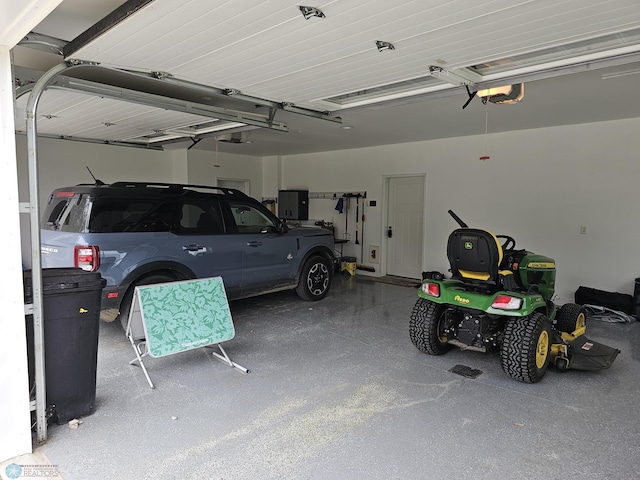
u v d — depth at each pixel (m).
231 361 3.89
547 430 2.78
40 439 2.57
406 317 5.50
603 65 3.00
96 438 2.64
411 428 2.79
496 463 2.42
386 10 2.23
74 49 2.83
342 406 3.09
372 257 8.56
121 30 2.49
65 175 7.29
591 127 5.77
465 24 2.42
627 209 5.55
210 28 2.47
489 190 6.78
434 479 2.27
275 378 3.57
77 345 2.80
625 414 3.01
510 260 4.18
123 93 3.93
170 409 3.02
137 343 3.76
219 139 7.02
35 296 2.51
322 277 6.44
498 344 3.85
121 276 4.07
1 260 2.34
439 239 7.44
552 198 6.16
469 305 3.67
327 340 4.56
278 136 7.13
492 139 6.71
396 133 6.75
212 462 2.41
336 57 2.97
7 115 2.34
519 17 2.32
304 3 2.15
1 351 2.35
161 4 2.16
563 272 6.13
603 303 5.59
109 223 4.05
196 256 4.70
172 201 4.56
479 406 3.11
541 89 4.09
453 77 3.34
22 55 3.52
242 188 10.20
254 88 3.79
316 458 2.45
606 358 3.74
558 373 3.75
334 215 9.18
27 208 2.46
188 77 3.47
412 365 3.89
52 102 4.21
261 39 2.63
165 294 3.63
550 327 3.65
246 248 5.26
